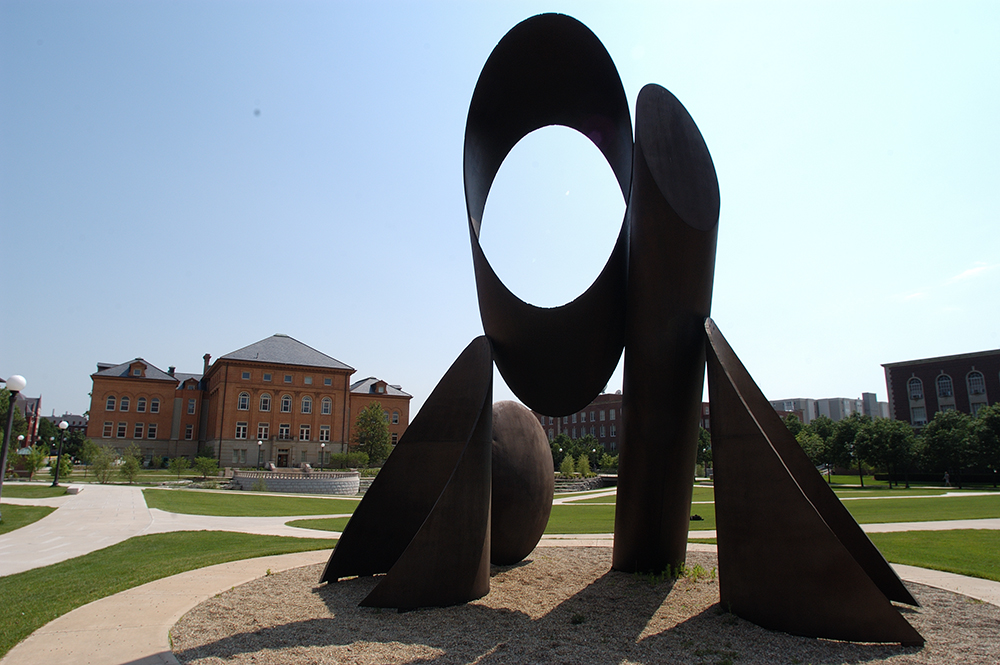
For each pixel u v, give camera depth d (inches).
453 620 273.1
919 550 500.7
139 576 370.6
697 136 339.6
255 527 684.1
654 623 270.1
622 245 341.1
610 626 265.4
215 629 253.3
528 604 304.2
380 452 2881.4
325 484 1552.7
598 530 685.9
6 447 591.8
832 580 247.8
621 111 354.0
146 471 2367.1
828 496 322.0
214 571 387.5
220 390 2667.3
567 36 353.1
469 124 381.1
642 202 303.7
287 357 2812.5
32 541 559.2
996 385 2495.1
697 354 326.0
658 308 314.7
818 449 2290.8
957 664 219.8
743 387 320.2
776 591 257.1
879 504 1064.2
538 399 363.9
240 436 2659.9
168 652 222.4
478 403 328.5
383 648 231.9
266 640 239.3
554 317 334.0
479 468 316.2
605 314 340.5
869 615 242.7
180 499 1079.6
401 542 351.3
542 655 226.8
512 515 405.1
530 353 348.2
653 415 336.2
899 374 2773.1
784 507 259.1
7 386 596.4
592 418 3973.9
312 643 236.5
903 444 1979.6
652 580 356.2
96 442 2726.4
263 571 386.9
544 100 384.8
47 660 213.3
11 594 327.0
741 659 224.5
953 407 2591.0
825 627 246.5
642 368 330.0
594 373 354.0
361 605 289.1
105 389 2778.1
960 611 299.1
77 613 278.4
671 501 354.0
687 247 301.0
